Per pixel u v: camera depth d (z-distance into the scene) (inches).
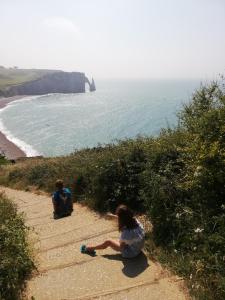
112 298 217.3
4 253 236.7
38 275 253.8
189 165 299.4
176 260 249.3
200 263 225.6
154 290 222.5
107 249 294.8
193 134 319.6
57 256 287.4
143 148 422.3
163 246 276.5
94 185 435.5
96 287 233.9
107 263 268.1
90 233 339.3
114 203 406.6
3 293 213.2
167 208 288.0
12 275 223.6
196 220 261.7
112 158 434.0
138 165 399.2
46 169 754.2
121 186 403.2
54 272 257.9
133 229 272.5
